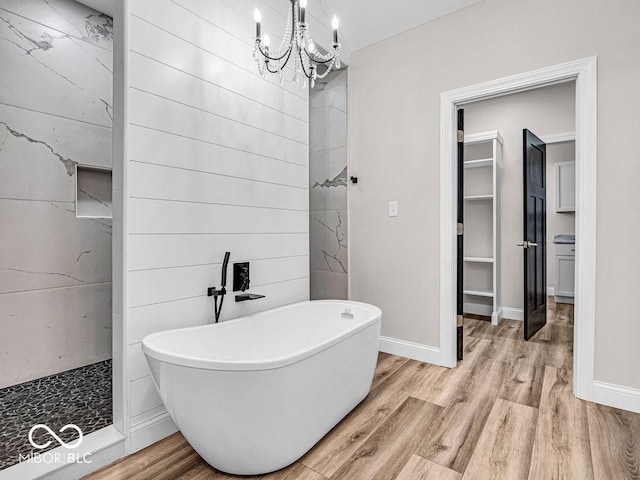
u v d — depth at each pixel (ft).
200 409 4.41
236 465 4.66
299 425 4.83
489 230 13.34
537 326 11.27
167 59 5.76
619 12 6.40
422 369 8.32
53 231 7.54
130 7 5.28
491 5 7.80
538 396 6.90
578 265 6.79
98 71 8.25
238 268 6.93
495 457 5.07
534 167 11.25
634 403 6.25
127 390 5.21
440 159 8.52
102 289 8.38
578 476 4.67
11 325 6.98
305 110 8.72
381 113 9.55
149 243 5.51
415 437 5.57
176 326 5.89
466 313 13.80
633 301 6.29
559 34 6.99
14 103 6.96
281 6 8.00
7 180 6.88
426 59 8.73
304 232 8.69
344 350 5.60
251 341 6.63
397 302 9.33
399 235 9.25
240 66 7.04
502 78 7.64
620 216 6.37
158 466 4.91
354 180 10.06
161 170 5.67
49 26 7.46
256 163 7.41
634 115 6.25
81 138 7.95
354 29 9.33
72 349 7.88
